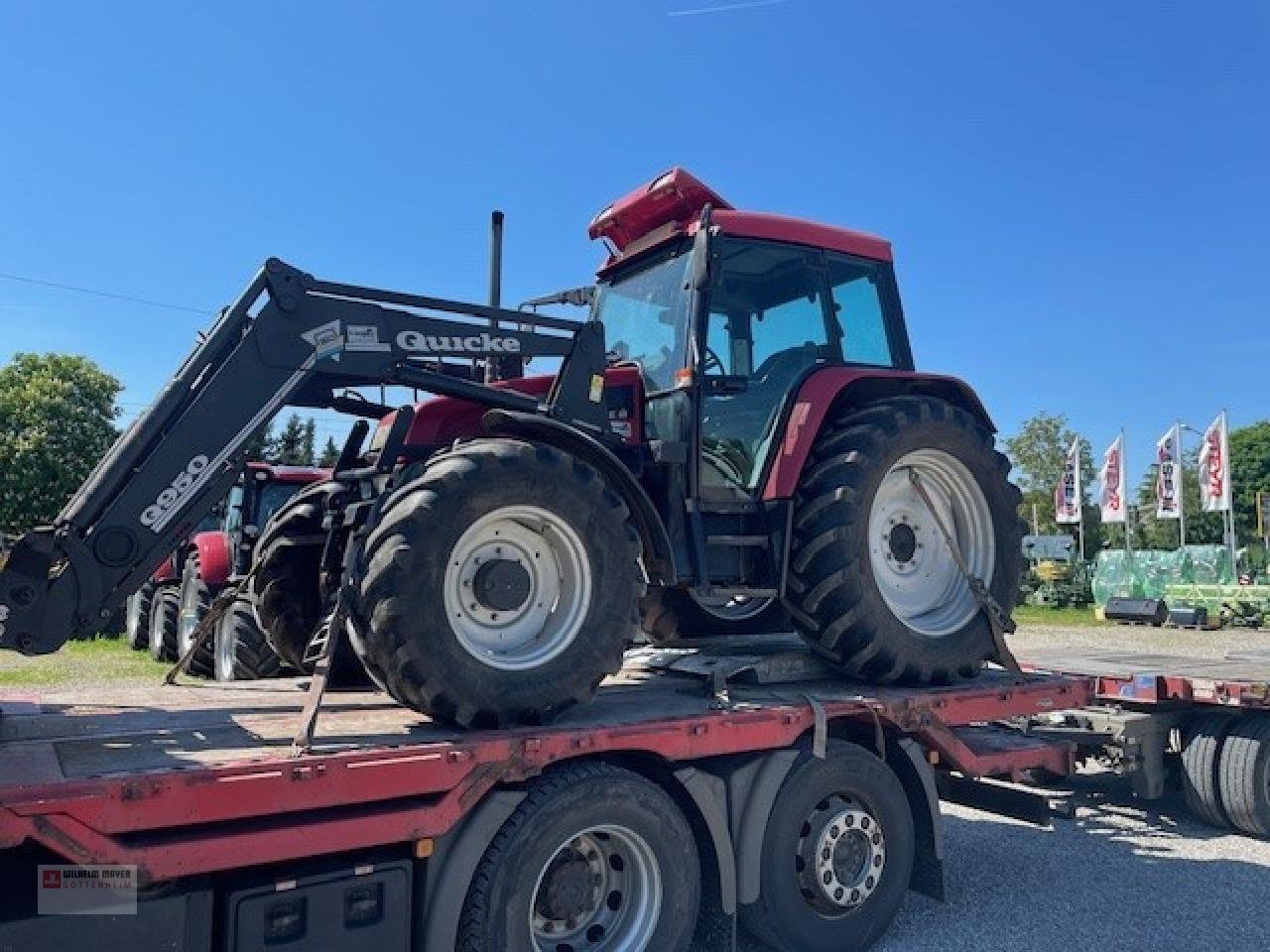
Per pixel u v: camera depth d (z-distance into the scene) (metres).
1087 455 54.38
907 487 4.84
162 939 2.71
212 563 9.83
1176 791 6.32
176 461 3.38
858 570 4.36
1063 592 29.23
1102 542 50.03
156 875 2.63
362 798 2.94
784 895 3.87
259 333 3.54
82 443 20.86
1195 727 6.09
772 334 4.98
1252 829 5.75
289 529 4.56
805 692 4.45
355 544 3.43
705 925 3.79
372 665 3.33
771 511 4.57
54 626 3.21
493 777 3.20
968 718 4.59
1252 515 55.19
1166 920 4.44
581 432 3.86
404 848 3.14
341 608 3.32
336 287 3.71
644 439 4.73
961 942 4.18
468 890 3.18
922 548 4.90
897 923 4.39
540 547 3.67
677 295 4.79
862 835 4.12
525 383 4.56
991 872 5.16
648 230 5.09
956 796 5.15
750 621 5.45
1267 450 56.53
